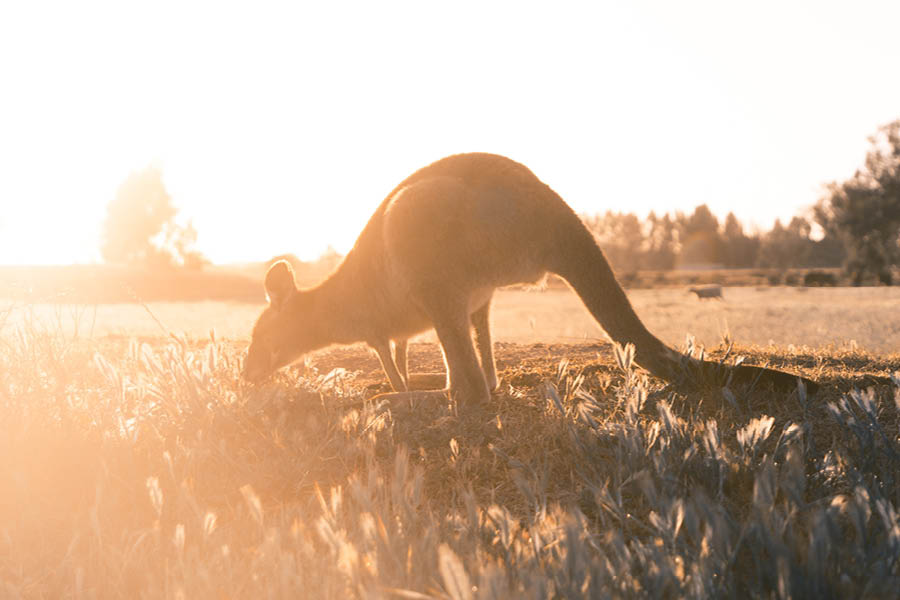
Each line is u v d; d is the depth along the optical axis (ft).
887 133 232.32
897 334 41.50
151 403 17.19
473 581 8.69
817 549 8.22
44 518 12.29
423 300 18.67
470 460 14.57
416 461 14.98
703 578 8.29
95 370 18.34
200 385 17.30
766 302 98.73
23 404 15.26
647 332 18.65
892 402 16.67
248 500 10.09
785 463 12.34
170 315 67.05
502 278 18.89
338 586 8.59
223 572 9.70
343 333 21.06
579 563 8.14
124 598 9.93
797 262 439.22
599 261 18.84
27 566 11.00
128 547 10.91
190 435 15.75
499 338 40.24
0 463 13.44
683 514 9.24
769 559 9.10
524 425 16.40
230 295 164.35
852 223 231.30
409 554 8.78
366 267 20.16
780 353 24.18
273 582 9.00
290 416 17.58
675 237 527.40
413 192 18.72
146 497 13.20
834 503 9.38
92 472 13.70
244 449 15.43
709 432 12.49
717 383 17.60
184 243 274.98
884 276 233.14
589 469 13.58
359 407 18.29
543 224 18.79
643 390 15.39
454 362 18.49
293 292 21.21
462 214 18.49
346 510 12.12
